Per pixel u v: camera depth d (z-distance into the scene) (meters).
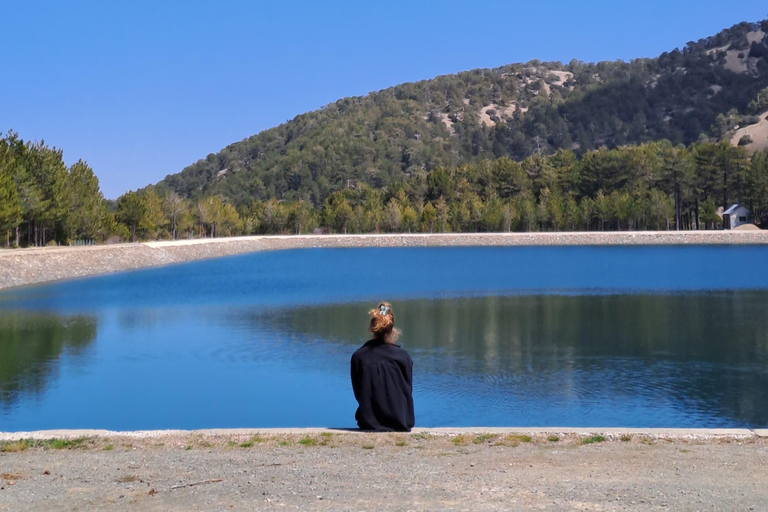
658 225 193.12
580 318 49.38
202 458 11.77
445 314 52.09
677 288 69.88
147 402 27.64
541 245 174.75
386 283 79.38
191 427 24.36
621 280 79.69
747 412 25.42
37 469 11.16
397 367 13.70
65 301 62.78
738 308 54.06
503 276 87.25
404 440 12.88
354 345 39.84
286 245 176.25
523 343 39.50
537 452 11.98
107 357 36.81
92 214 122.25
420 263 114.69
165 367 34.12
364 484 9.94
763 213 190.25
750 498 9.10
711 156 194.38
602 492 9.42
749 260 113.06
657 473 10.48
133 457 11.93
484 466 10.97
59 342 41.56
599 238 175.25
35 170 109.56
